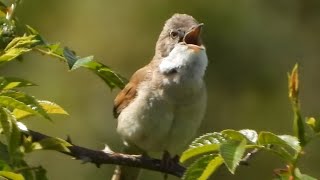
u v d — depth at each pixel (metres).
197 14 15.91
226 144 4.54
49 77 15.54
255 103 15.87
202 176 4.66
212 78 15.81
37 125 14.79
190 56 8.01
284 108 16.02
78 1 16.30
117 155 6.54
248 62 16.00
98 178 14.91
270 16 16.42
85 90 15.61
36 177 5.07
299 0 17.08
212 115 15.74
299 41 16.88
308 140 4.61
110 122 15.49
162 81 8.01
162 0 16.09
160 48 8.35
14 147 4.98
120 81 6.11
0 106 4.97
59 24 16.23
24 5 16.06
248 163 5.78
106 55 16.03
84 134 15.32
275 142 4.63
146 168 6.90
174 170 7.09
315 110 17.00
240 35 15.98
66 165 14.78
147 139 8.11
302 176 4.63
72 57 5.44
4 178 4.62
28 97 4.94
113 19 16.12
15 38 5.39
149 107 7.98
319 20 17.09
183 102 7.98
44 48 5.71
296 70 4.59
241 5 16.09
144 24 16.09
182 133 8.09
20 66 15.38
